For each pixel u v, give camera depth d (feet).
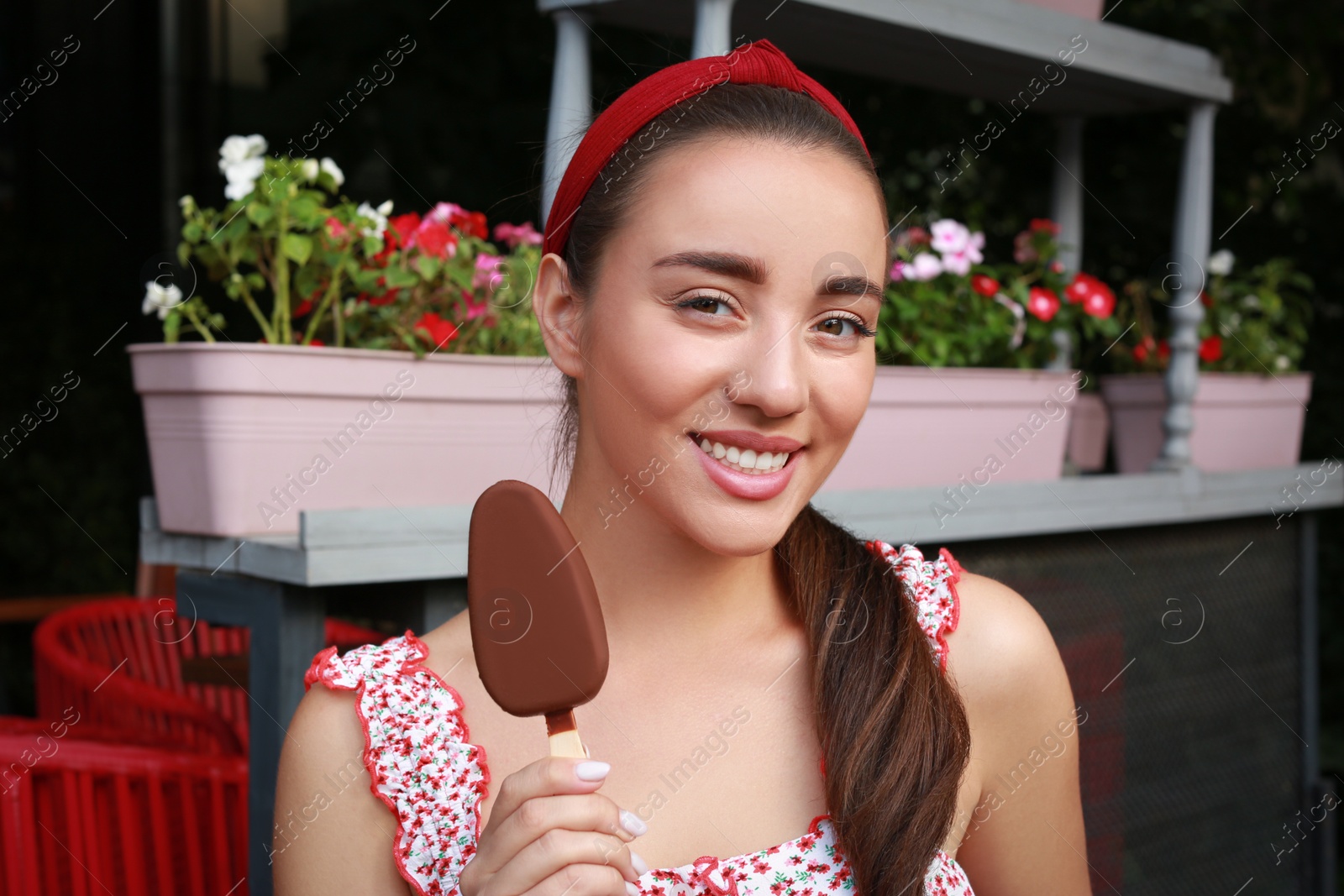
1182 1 12.07
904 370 7.00
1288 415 10.07
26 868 5.24
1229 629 9.16
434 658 3.55
